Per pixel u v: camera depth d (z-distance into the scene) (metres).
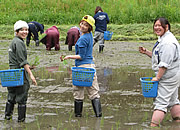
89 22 5.58
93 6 23.92
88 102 6.62
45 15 22.69
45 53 13.77
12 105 5.52
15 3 24.56
